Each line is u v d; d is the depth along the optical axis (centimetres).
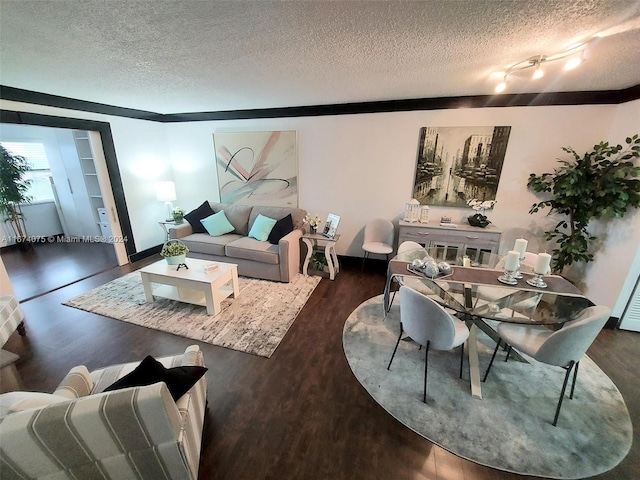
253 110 404
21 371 209
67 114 332
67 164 497
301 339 246
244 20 140
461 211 360
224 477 138
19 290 333
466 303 189
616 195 250
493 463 146
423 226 341
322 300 314
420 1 122
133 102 355
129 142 411
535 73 206
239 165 436
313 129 389
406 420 170
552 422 168
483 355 228
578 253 284
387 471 142
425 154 351
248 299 312
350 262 425
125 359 223
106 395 96
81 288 339
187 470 115
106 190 388
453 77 241
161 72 229
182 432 114
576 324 151
